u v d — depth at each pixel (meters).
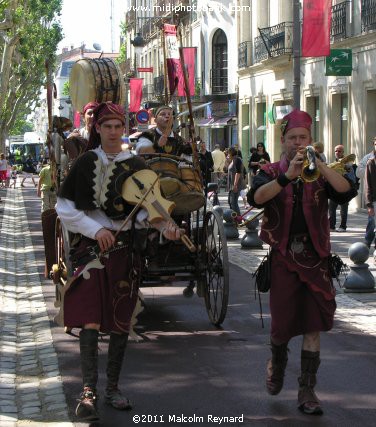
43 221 9.43
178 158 8.43
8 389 6.50
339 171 5.53
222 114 41.69
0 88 33.78
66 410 5.91
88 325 5.53
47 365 7.16
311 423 5.54
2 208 28.41
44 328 8.64
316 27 18.23
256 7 35.56
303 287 5.52
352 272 10.52
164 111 8.95
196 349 7.67
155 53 52.62
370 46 24.19
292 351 7.50
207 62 43.03
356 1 24.95
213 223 8.48
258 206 5.53
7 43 33.62
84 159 5.63
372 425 5.49
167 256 8.54
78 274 5.56
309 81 29.39
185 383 6.55
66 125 10.44
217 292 8.54
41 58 59.00
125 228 5.62
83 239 5.67
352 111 25.72
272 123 32.44
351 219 22.53
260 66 34.81
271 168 5.58
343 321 8.78
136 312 5.84
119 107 5.75
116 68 11.13
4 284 11.69
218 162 27.86
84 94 11.06
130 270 5.62
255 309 9.56
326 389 6.33
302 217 5.48
